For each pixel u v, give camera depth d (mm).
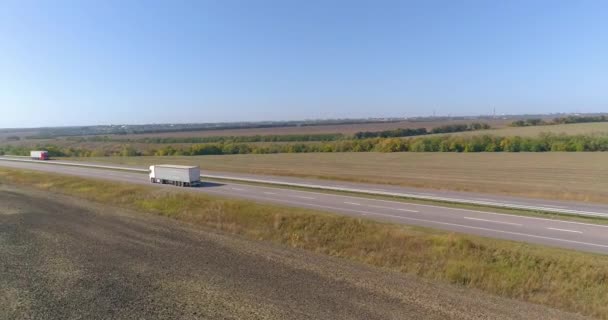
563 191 34500
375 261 18656
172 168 42688
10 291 14477
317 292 13500
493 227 22312
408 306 12336
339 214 25750
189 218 28078
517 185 39250
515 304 12953
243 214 27016
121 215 27844
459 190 36656
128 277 15461
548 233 20891
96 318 12250
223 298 13180
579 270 15219
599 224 22875
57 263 17359
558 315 12219
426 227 22234
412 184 40531
